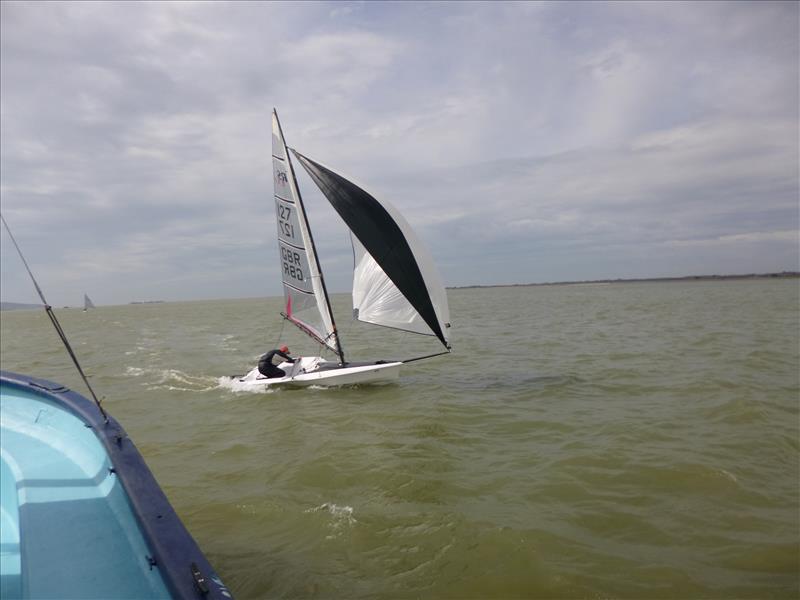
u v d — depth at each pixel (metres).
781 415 9.65
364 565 5.10
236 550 5.41
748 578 4.79
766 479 6.91
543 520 5.93
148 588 2.49
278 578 4.89
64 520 3.14
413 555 5.25
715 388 11.73
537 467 7.53
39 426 4.71
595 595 4.58
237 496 6.79
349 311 55.62
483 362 17.23
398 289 12.20
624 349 18.73
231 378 14.67
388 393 12.74
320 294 13.70
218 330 37.53
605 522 5.88
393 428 9.74
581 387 12.73
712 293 69.44
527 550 5.25
